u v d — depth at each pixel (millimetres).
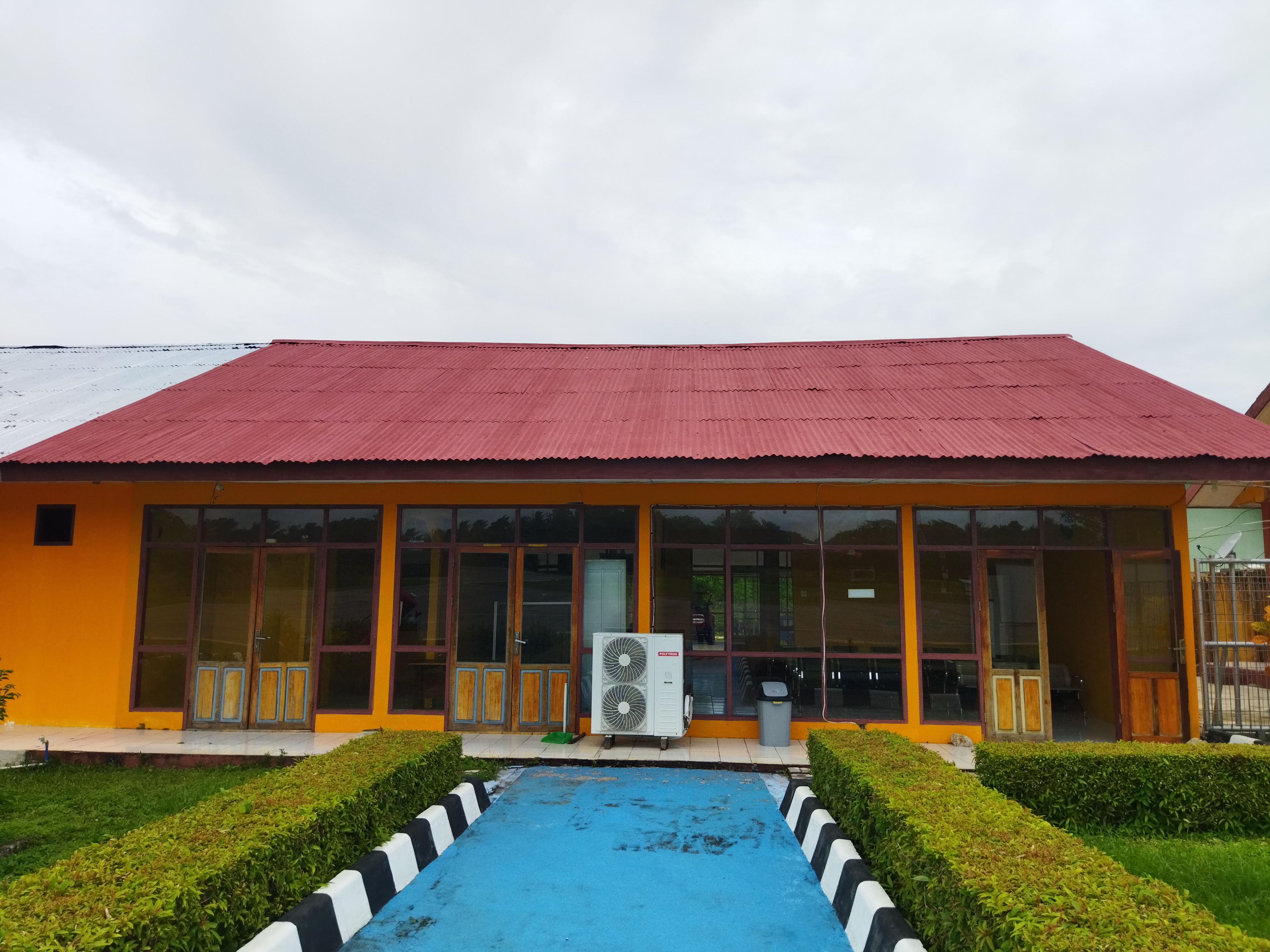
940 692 9289
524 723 9555
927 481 8844
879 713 9281
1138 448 8562
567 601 9695
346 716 9633
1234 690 9836
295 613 9883
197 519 10039
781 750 8742
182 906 3283
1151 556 9289
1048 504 9438
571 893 4906
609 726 8758
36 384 12617
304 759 5953
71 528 10062
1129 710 9125
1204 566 9875
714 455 8719
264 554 9961
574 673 9547
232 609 9914
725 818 6480
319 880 4414
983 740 9125
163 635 9883
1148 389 10641
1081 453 8492
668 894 4906
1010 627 9359
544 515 9828
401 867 5062
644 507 9711
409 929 4387
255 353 14062
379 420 10375
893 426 9586
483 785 7031
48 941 2814
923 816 4301
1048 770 6180
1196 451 8398
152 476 9156
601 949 4176
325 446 9398
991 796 4766
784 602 9539
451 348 14430
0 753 8539
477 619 9758
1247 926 4309
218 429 10109
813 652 9445
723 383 11938
